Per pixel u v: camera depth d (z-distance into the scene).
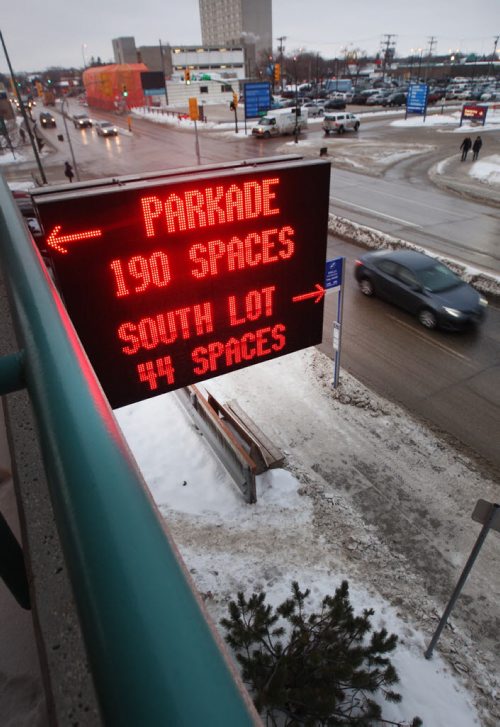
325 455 8.26
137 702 0.31
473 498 7.44
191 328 5.78
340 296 8.59
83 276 4.89
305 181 5.68
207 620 0.41
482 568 6.46
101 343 5.31
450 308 11.07
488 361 10.36
